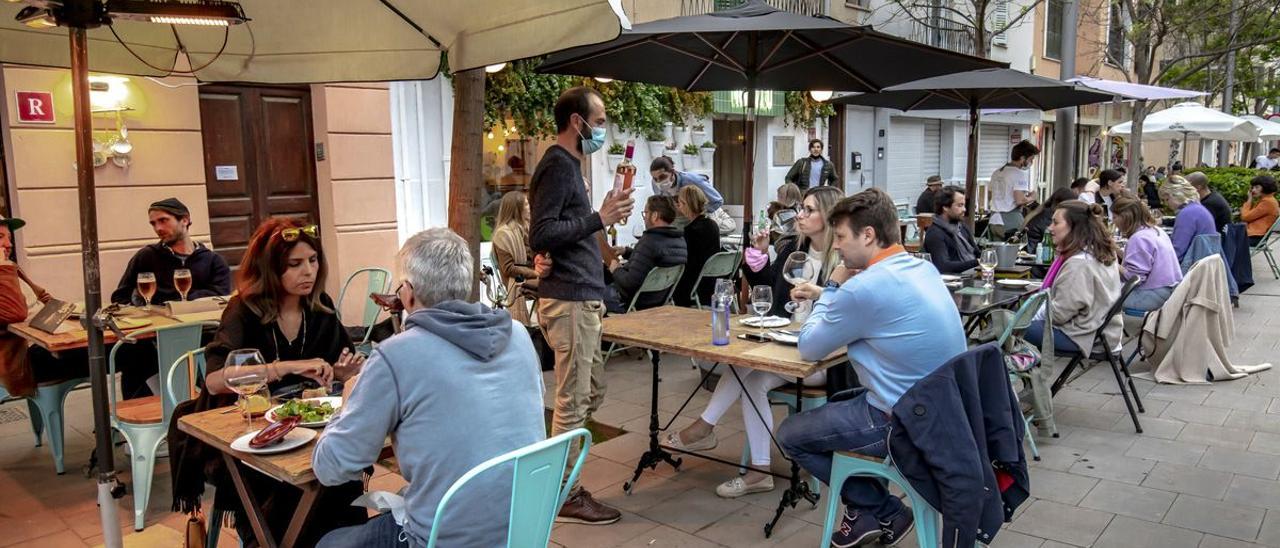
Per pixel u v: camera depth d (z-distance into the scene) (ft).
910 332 9.81
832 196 13.65
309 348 10.57
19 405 18.22
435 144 26.94
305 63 12.72
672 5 33.27
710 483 13.83
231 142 23.27
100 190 20.30
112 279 20.66
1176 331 19.94
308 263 10.32
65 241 19.93
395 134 25.91
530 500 7.20
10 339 13.56
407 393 7.09
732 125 40.40
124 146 20.38
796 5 38.58
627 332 12.75
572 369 12.11
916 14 47.11
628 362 22.45
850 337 10.09
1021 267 21.56
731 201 41.01
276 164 24.29
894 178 50.47
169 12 8.43
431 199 26.99
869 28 14.35
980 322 17.92
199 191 22.03
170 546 11.54
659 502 13.12
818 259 13.88
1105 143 80.48
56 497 13.37
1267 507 12.75
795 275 13.25
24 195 19.24
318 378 9.70
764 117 39.86
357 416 7.11
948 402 8.87
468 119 13.07
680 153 35.47
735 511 12.77
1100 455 15.03
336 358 10.76
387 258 25.95
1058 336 16.49
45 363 14.28
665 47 16.55
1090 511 12.67
